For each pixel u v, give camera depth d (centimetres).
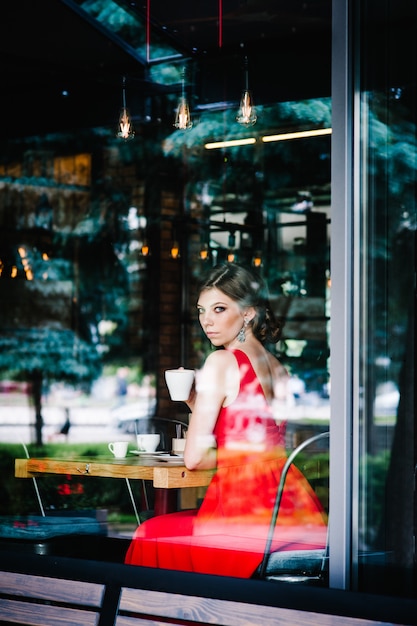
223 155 656
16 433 505
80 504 359
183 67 603
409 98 260
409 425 257
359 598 241
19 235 655
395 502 255
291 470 303
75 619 286
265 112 575
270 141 616
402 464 256
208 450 320
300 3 478
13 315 638
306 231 591
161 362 651
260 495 305
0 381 602
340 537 256
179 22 552
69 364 612
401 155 260
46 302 660
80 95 634
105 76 621
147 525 321
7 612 301
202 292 359
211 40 562
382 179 262
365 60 264
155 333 666
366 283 262
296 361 373
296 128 578
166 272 693
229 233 662
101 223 694
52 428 504
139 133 675
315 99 525
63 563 297
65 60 596
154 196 702
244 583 260
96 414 532
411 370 258
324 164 592
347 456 256
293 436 314
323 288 521
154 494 339
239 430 318
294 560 289
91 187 693
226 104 591
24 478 375
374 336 260
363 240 263
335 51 266
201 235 680
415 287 259
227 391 325
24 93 615
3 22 548
